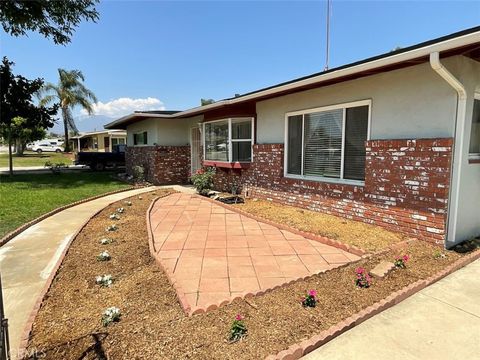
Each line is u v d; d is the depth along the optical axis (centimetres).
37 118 1488
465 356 217
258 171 801
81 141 3897
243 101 746
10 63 1322
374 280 324
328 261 381
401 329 248
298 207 676
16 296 322
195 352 210
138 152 1420
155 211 688
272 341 222
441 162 414
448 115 416
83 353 214
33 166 2141
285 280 326
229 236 491
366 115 534
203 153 1026
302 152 676
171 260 387
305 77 656
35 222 622
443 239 418
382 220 498
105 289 320
